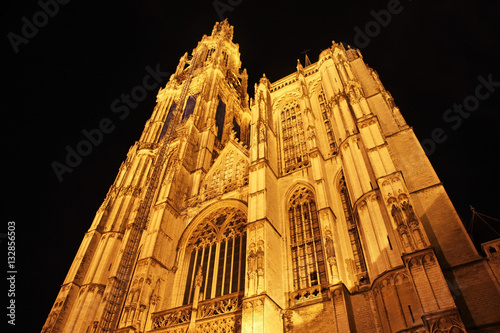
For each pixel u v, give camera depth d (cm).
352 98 3800
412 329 2108
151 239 3978
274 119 5250
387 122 3838
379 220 2775
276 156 4572
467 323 2175
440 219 2780
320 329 2675
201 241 4191
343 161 3566
